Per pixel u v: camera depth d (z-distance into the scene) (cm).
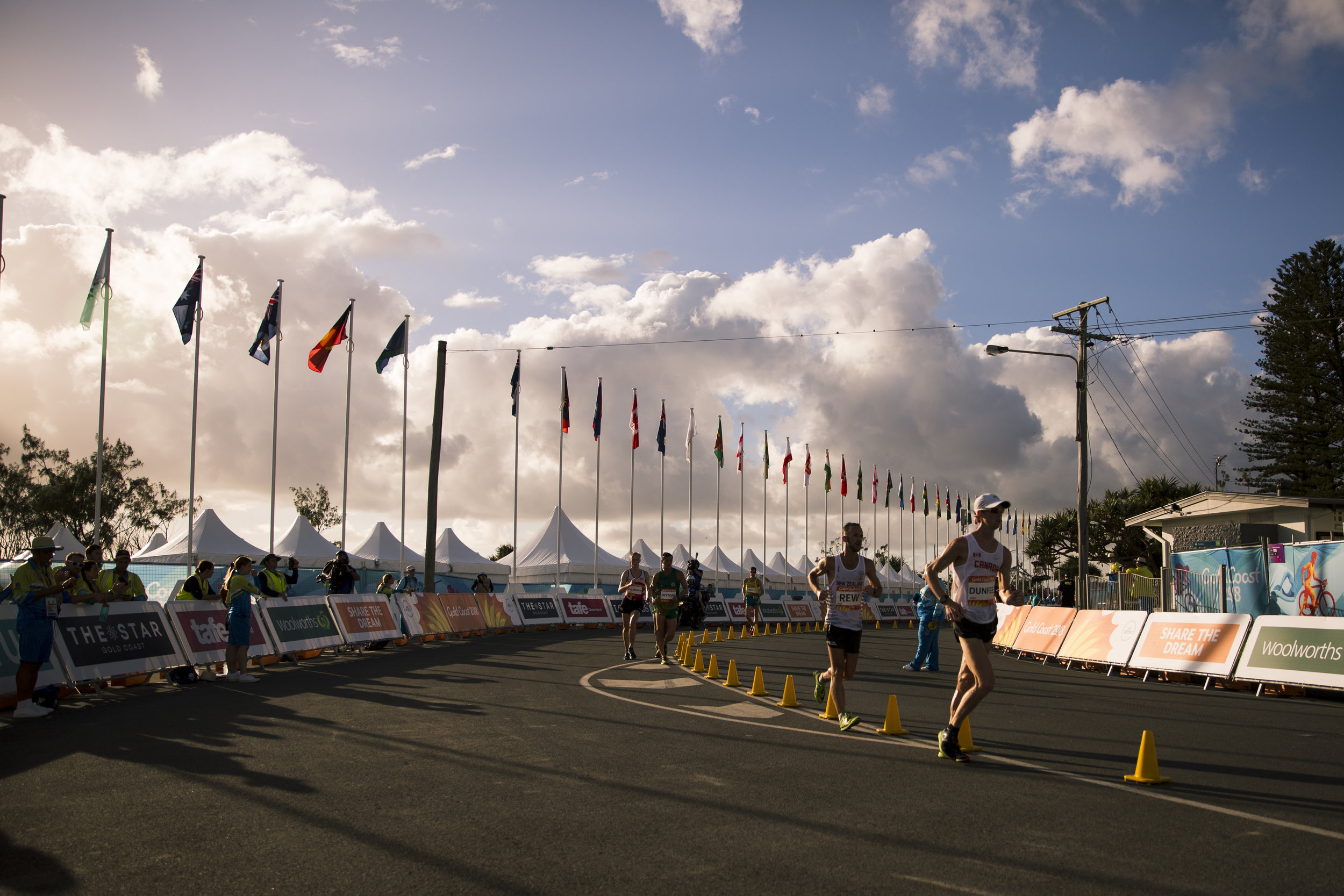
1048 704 1195
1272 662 1361
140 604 1277
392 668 1554
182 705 1080
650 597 1820
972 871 461
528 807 586
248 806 588
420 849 495
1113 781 685
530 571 4531
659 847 500
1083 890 435
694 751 786
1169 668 1545
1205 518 2678
